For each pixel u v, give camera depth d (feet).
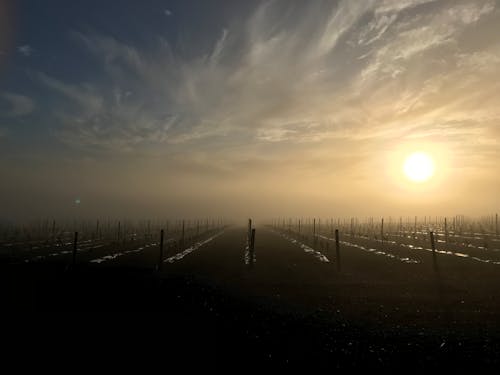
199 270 104.22
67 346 38.37
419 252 137.90
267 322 49.19
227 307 55.42
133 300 55.16
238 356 37.09
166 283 65.87
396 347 40.75
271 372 33.86
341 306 62.69
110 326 44.50
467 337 44.47
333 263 116.98
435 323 51.70
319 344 41.27
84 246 174.40
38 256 128.36
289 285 82.17
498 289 74.74
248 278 91.15
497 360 37.27
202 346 39.24
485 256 121.08
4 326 43.29
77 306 51.96
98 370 33.06
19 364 33.91
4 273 69.72
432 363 36.52
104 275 69.82
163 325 45.19
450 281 84.28
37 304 52.21
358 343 41.98
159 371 33.17
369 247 164.14
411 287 79.05
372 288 78.69
